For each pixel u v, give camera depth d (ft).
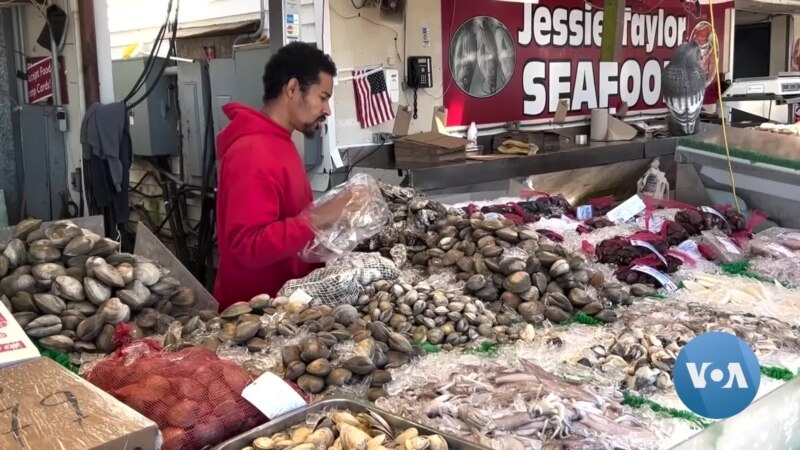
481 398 4.83
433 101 17.48
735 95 23.30
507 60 18.89
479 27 18.10
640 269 8.29
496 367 5.48
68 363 5.83
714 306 7.52
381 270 7.10
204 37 17.93
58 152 15.60
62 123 15.38
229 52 17.43
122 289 6.40
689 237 9.75
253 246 7.14
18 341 4.96
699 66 14.35
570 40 20.40
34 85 15.99
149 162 18.54
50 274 6.30
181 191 17.31
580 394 4.98
